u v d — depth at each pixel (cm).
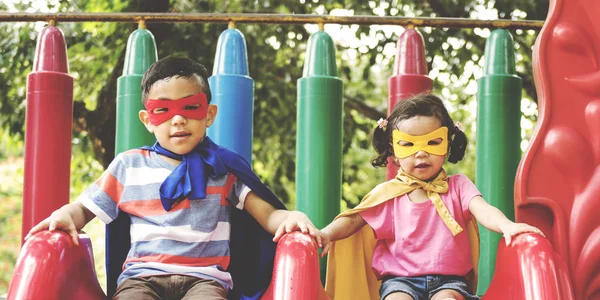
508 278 248
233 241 285
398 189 293
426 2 647
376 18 346
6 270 1197
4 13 343
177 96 269
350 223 290
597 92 284
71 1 661
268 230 275
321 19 346
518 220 284
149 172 274
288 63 659
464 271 283
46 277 232
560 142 281
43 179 325
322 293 245
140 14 348
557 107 286
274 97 632
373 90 777
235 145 330
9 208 1210
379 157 304
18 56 639
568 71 287
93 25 634
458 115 795
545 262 238
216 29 605
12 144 710
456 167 812
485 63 349
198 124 272
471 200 286
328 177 331
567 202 281
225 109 331
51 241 242
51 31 337
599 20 290
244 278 285
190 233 265
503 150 337
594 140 282
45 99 328
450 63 653
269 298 238
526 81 666
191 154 276
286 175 677
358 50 672
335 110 335
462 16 641
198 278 260
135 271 261
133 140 333
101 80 641
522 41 667
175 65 272
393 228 290
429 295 278
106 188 272
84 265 255
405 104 290
